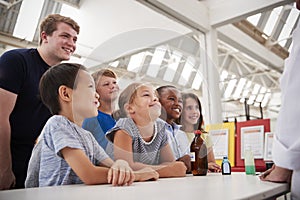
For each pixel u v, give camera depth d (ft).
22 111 4.47
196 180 3.03
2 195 2.16
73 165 2.80
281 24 11.69
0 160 4.13
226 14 7.34
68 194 2.13
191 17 7.04
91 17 8.00
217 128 4.13
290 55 2.89
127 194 2.03
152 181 2.96
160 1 6.34
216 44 7.72
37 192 2.30
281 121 2.72
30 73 4.58
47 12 7.89
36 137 4.52
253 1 6.92
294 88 2.63
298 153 2.47
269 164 4.72
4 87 4.27
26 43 7.87
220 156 5.49
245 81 18.15
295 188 2.52
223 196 1.81
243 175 3.79
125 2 7.02
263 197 2.03
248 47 11.12
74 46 5.14
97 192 2.20
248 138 5.40
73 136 2.92
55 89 3.12
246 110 8.03
